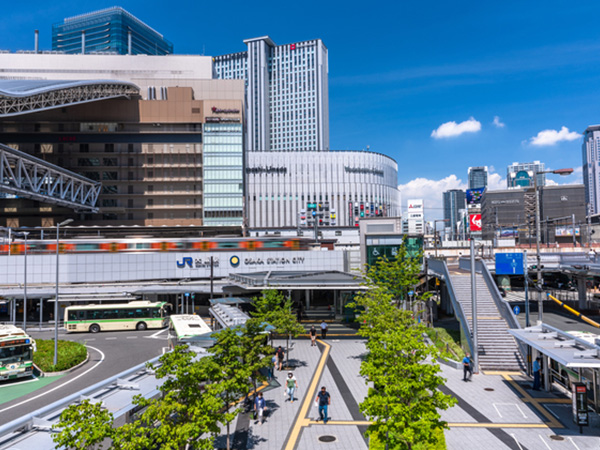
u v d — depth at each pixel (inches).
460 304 1482.5
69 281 2511.1
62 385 1206.9
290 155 6427.2
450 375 1242.0
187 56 5300.2
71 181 3885.3
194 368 594.6
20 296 2252.7
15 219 4569.4
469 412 949.2
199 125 4734.3
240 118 4768.7
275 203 6328.7
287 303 1412.4
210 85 4982.8
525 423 886.4
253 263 2647.6
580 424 852.6
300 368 1331.2
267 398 1058.7
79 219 4645.7
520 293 3189.0
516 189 6437.0
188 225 4692.4
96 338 1920.5
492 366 1298.0
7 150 2832.2
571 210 6520.7
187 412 593.6
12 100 3462.1
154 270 2605.8
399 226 2507.4
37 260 2508.6
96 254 2554.1
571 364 831.7
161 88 4788.4
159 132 4650.6
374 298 1428.4
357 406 992.9
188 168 4694.9
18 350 1251.2
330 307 2390.5
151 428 555.8
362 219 2541.8
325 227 6269.7
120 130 4621.1
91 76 5251.0
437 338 1615.4
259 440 807.7
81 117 4591.5
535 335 1117.7
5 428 526.3
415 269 1596.9
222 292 2407.7
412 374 660.7
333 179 6456.7
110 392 689.6
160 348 1660.9
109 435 486.9
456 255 3442.4
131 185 4672.7
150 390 692.1
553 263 2358.5
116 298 2283.5
